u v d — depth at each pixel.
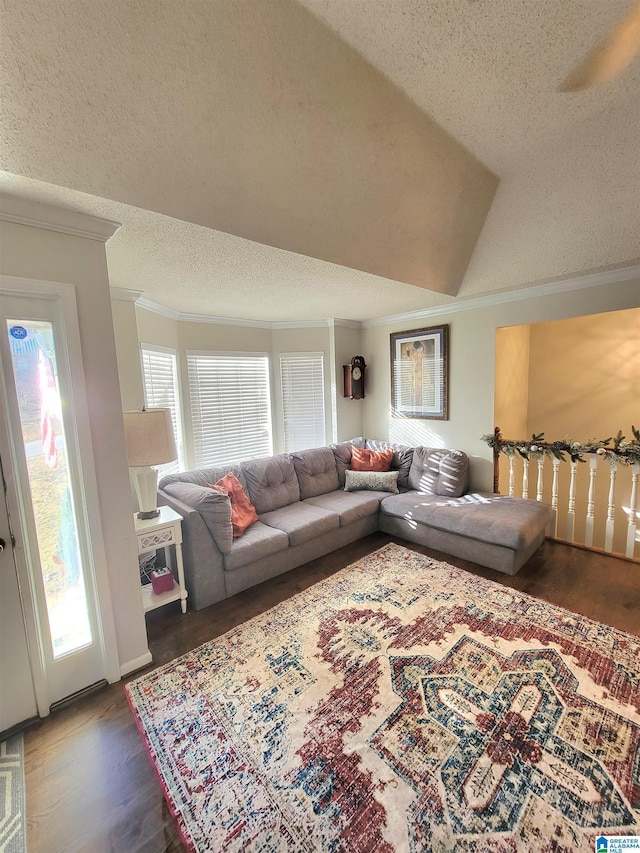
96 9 1.10
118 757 1.53
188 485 2.93
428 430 4.30
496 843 1.18
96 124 1.33
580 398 4.44
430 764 1.44
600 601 2.48
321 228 2.17
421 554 3.24
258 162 1.70
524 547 2.78
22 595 1.66
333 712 1.69
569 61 1.54
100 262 1.80
